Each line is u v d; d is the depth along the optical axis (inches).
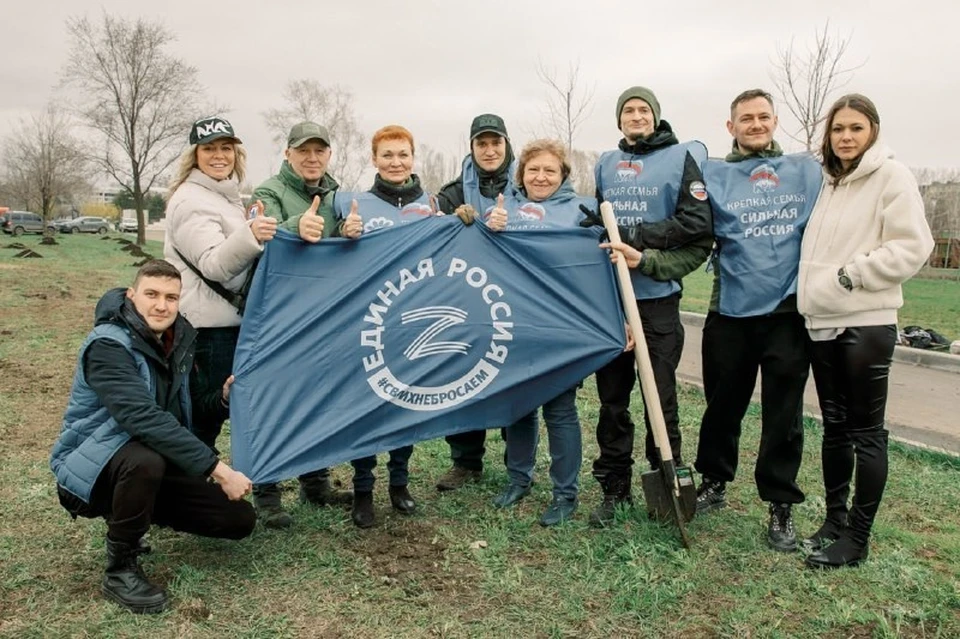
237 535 151.4
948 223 1316.4
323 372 165.9
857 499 158.9
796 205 163.2
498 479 208.5
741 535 172.6
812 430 269.7
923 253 147.0
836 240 155.4
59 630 130.6
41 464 211.0
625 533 169.8
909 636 135.8
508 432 191.6
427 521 179.5
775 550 166.4
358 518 174.6
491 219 173.9
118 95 1665.8
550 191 183.9
